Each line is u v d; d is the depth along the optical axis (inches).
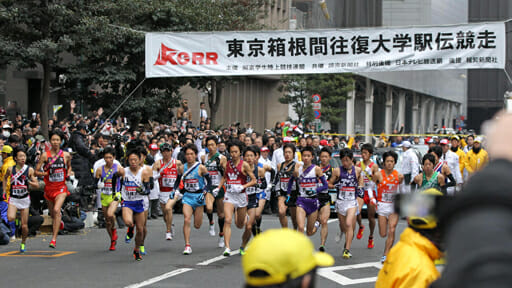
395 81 3703.3
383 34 1111.0
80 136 999.6
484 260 83.3
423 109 4377.5
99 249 783.1
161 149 847.7
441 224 97.4
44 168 770.2
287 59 1138.0
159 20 1536.7
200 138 1278.3
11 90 2009.1
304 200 702.5
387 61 1112.2
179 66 1164.5
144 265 663.1
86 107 1940.2
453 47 1095.0
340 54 1125.1
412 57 1106.1
